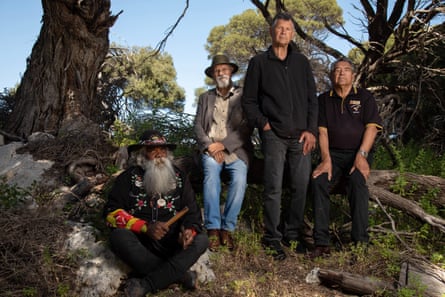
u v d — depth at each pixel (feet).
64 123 23.02
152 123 23.45
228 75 16.07
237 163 15.85
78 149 20.36
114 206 13.26
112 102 31.86
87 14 23.13
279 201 15.60
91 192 18.57
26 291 12.30
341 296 13.53
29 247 13.46
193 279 13.15
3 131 22.98
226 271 14.43
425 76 34.78
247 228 17.95
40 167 19.56
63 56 23.82
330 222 18.79
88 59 24.13
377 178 17.93
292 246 15.99
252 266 14.96
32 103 23.88
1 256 13.25
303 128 15.43
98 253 13.61
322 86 37.99
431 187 17.57
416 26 36.19
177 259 12.62
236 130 16.06
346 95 16.42
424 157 22.45
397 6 36.83
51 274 13.03
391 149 22.85
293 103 15.35
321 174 15.88
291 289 13.75
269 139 15.40
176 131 22.89
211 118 16.22
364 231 15.49
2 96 30.17
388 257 14.84
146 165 13.39
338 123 16.38
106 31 24.70
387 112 31.01
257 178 17.83
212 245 15.23
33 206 16.62
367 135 16.03
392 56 37.06
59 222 14.83
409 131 37.50
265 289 13.60
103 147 21.48
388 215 16.69
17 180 18.93
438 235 17.02
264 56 15.60
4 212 14.53
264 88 15.46
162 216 13.32
